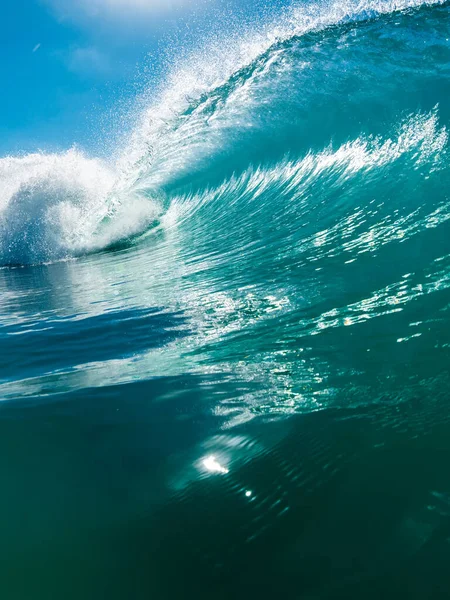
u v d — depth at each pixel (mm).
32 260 9930
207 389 2045
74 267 8398
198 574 1058
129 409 1934
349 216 4855
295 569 1029
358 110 6965
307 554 1062
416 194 4551
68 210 10961
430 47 8023
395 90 6879
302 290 3307
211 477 1394
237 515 1218
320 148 7062
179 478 1412
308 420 1634
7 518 1333
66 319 4141
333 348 2238
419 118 6004
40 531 1260
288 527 1148
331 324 2547
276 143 7992
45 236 10305
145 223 9938
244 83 10430
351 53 8930
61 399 2123
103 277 6438
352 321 2502
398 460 1318
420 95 6414
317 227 4977
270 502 1243
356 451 1396
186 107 11500
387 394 1703
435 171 4824
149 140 11617
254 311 3164
